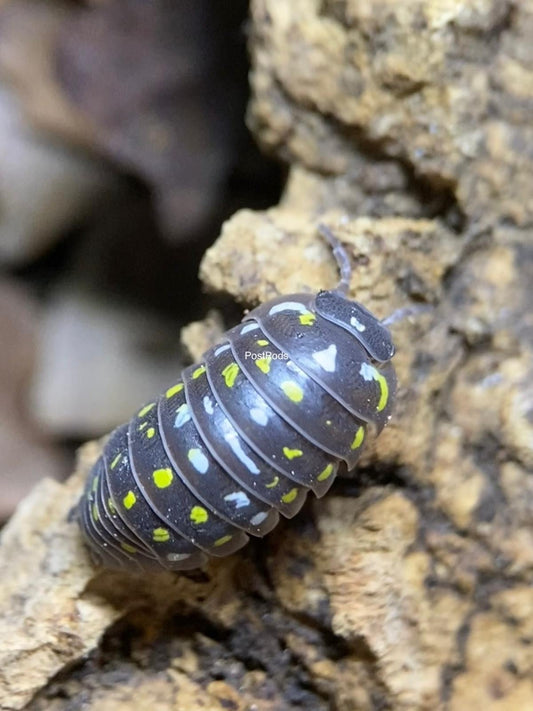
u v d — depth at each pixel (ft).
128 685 0.18
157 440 0.16
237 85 0.25
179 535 0.16
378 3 0.19
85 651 0.17
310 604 0.18
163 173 0.26
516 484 0.18
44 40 0.25
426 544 0.18
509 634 0.18
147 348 0.28
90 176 0.27
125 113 0.25
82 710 0.18
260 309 0.17
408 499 0.18
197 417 0.16
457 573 0.18
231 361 0.16
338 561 0.17
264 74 0.20
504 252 0.19
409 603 0.18
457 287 0.19
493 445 0.18
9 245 0.29
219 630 0.18
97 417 0.28
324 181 0.20
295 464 0.16
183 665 0.18
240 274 0.18
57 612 0.17
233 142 0.25
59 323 0.29
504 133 0.19
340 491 0.18
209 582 0.18
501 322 0.19
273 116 0.20
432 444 0.18
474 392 0.19
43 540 0.18
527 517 0.18
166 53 0.25
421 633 0.18
